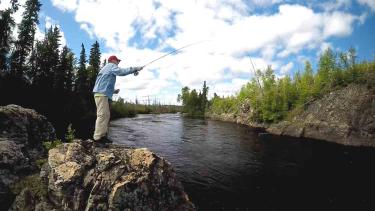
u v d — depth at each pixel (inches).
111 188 257.1
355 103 1668.3
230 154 1027.3
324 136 1700.3
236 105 3412.9
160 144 1144.2
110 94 318.3
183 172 754.8
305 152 1160.2
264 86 2743.6
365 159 1042.1
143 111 4744.1
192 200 563.5
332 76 2122.3
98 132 314.8
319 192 643.5
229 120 3166.8
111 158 272.8
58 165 276.8
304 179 744.3
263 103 2534.5
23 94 1888.5
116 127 1695.4
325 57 2182.6
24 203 281.9
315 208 551.2
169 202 279.9
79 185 262.8
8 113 356.5
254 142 1374.3
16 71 1925.4
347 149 1305.4
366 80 1791.3
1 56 1814.7
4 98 1755.7
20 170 319.3
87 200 257.3
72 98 2343.8
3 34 1827.0
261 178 738.2
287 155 1070.4
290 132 1877.5
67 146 302.5
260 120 2576.3
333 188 675.4
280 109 2404.0
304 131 1823.3
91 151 295.3
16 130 352.5
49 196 273.4
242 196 600.1
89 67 2910.9
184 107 4889.3
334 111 1785.2
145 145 1098.7
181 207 286.2
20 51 1957.4
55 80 2306.8
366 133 1529.3
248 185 675.4
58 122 1702.8
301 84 2500.0
